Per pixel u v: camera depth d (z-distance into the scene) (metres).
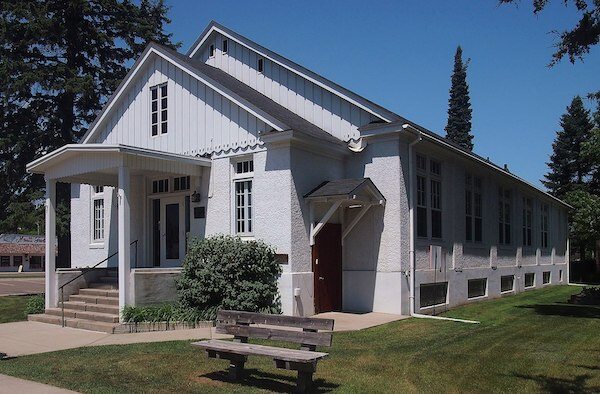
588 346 10.30
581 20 8.19
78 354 9.55
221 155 14.72
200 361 8.91
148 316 12.20
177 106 15.83
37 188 26.16
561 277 30.50
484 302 19.00
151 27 29.42
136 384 7.64
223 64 18.41
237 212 14.44
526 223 25.08
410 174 14.80
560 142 45.34
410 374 8.12
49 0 25.95
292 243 13.24
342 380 7.76
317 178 14.19
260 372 8.24
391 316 13.93
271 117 13.50
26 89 25.17
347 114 15.30
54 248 14.86
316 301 14.05
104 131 17.88
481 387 7.50
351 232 15.03
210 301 12.86
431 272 15.77
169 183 16.16
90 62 28.52
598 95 9.29
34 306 15.11
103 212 18.33
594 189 43.31
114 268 15.79
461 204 18.03
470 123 51.94
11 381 7.87
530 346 10.28
